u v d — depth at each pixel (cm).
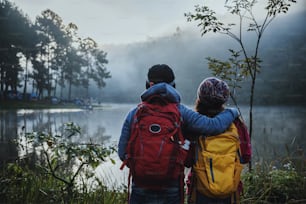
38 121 2052
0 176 383
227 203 244
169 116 230
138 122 229
